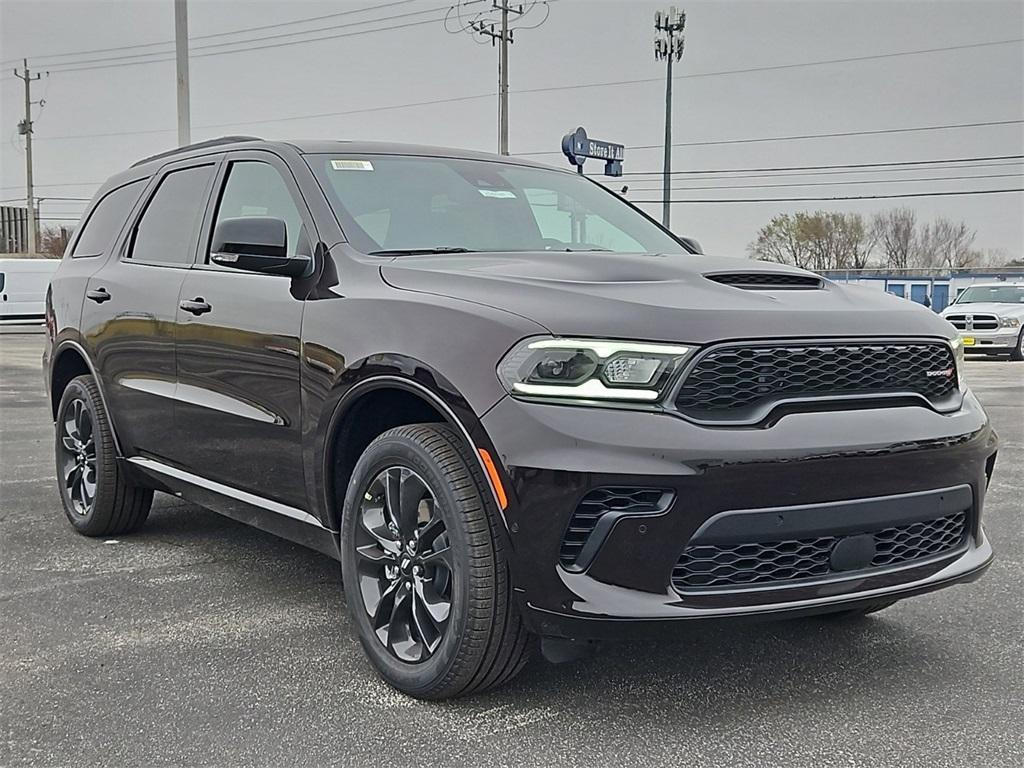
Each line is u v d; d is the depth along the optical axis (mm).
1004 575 4707
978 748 2926
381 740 2979
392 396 3449
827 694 3316
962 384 3451
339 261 3721
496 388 2949
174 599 4305
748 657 3645
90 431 5363
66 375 5746
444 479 3055
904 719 3123
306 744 2955
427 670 3176
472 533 2998
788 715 3152
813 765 2822
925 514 3107
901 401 3148
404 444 3207
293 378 3723
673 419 2830
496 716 3143
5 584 4520
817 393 3016
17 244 67375
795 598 2926
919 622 4047
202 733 3025
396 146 4551
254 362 3939
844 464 2916
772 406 2914
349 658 3627
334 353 3492
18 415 10648
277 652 3686
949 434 3145
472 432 2984
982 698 3287
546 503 2836
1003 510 6020
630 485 2777
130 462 5004
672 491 2781
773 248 72000
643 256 3754
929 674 3494
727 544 2848
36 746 2939
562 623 2869
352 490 3453
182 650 3701
